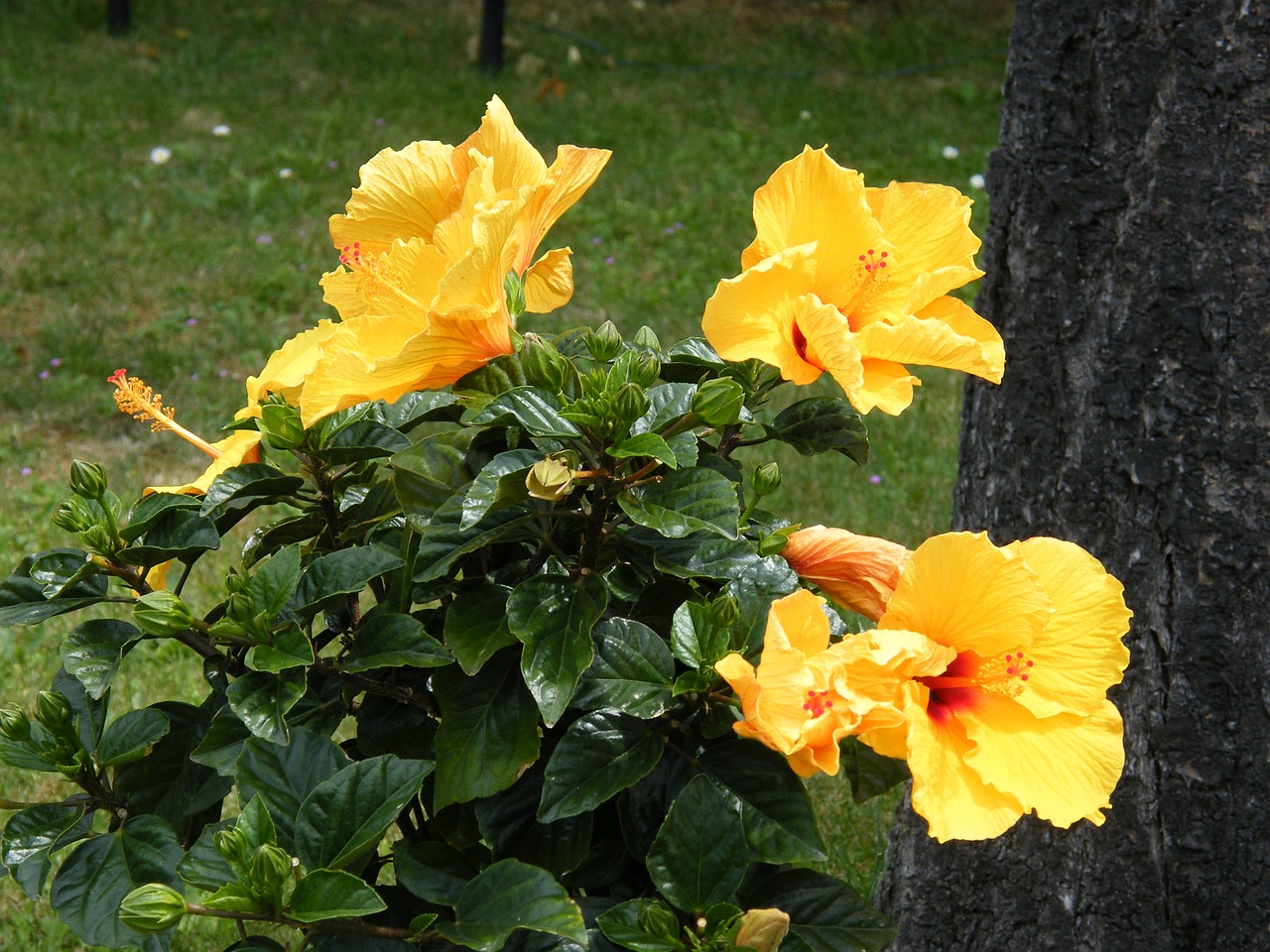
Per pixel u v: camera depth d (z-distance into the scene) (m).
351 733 3.00
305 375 1.70
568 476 1.62
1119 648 1.64
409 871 1.66
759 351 1.64
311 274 5.09
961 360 1.63
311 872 1.60
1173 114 1.95
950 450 3.95
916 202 1.69
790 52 8.26
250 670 1.71
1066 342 2.03
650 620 1.73
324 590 1.67
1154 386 1.98
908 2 9.33
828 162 1.66
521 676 1.67
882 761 1.73
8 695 2.88
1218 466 1.96
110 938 1.65
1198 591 1.97
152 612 1.65
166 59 7.38
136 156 6.10
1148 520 1.99
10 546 3.42
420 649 1.67
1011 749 1.63
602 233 5.49
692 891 1.63
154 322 4.71
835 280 1.68
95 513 1.70
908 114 7.20
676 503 1.65
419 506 1.68
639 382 1.64
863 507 3.62
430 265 1.65
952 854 2.11
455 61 7.62
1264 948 1.99
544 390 1.65
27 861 1.68
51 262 5.07
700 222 5.62
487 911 1.62
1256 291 1.94
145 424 4.12
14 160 5.95
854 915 1.68
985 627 1.63
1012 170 2.04
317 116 6.56
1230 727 1.98
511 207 1.61
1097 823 1.63
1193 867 2.00
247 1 8.42
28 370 4.36
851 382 1.62
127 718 1.70
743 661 1.60
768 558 1.67
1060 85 1.99
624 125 6.82
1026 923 2.08
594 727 1.66
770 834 1.65
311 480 1.77
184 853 1.67
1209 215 1.95
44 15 7.89
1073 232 2.01
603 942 1.67
